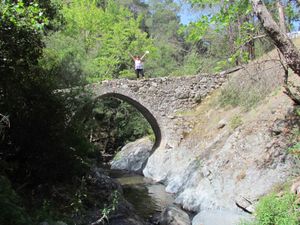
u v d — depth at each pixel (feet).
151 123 66.59
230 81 59.21
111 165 73.36
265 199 23.59
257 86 49.44
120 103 88.94
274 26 22.43
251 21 31.14
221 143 44.32
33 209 23.35
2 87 26.68
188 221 32.17
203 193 37.91
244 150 37.55
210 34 49.78
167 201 41.83
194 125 59.06
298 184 24.82
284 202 22.47
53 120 29.40
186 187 42.91
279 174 31.07
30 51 29.53
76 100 36.60
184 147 55.93
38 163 28.30
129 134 89.86
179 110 61.87
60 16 38.96
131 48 98.94
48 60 41.65
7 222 16.58
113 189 33.96
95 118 88.02
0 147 27.73
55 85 33.12
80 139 34.50
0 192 18.92
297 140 31.45
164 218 32.27
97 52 91.25
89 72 72.33
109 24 98.22
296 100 30.04
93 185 32.60
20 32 26.32
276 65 47.09
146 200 42.34
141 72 65.46
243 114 47.24
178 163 53.57
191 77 63.00
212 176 38.88
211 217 31.27
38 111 28.43
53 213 24.25
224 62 34.42
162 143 62.23
